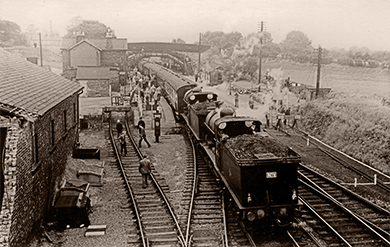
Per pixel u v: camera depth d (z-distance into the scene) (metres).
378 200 15.47
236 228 12.70
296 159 11.62
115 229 12.88
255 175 11.64
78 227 13.04
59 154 16.19
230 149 12.82
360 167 20.09
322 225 12.94
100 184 17.42
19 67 17.88
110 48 60.34
